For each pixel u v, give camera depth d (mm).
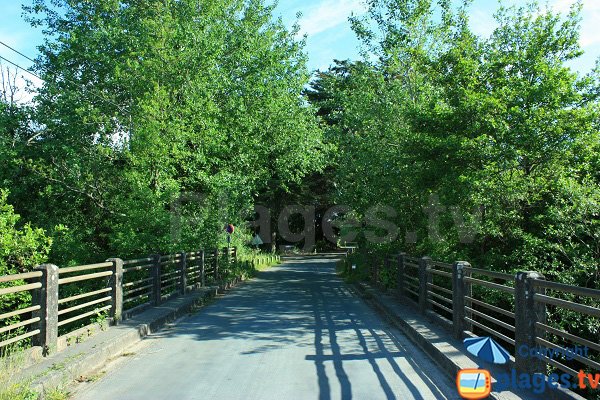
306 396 5910
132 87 17219
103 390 6262
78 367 6797
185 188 19938
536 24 12664
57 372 6277
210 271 20438
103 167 17328
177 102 17922
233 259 26203
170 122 16312
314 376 6785
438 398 5820
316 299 16375
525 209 11625
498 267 11180
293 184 49188
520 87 11727
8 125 18031
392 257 15516
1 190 11594
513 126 11344
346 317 12312
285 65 24578
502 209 11367
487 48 13250
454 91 12688
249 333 10148
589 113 11086
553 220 10312
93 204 18594
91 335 8656
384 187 17391
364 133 19328
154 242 15141
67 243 16359
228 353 8281
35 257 11242
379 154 17719
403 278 13594
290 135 25703
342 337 9633
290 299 16406
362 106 18781
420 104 15906
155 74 16797
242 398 5859
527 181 11023
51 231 16438
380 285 16844
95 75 19547
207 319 12141
